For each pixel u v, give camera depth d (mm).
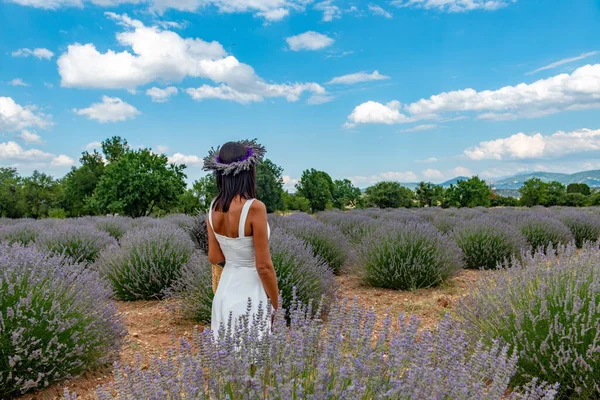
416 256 7023
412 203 51000
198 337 2172
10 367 3047
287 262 5172
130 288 6324
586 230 12219
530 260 4195
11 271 3572
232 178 2521
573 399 2949
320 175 50844
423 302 6027
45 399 3184
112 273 6520
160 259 6555
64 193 37812
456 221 13023
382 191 46000
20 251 3988
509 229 9438
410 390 1813
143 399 1888
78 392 3299
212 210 2617
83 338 3469
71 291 3805
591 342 2971
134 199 27172
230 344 2039
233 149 2508
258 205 2504
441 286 6965
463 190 50969
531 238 10578
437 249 7133
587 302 3246
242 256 2592
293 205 46375
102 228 12078
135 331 4934
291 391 1779
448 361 2139
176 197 28375
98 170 36875
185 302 5309
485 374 2201
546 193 58656
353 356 2055
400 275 6875
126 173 26953
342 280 7918
